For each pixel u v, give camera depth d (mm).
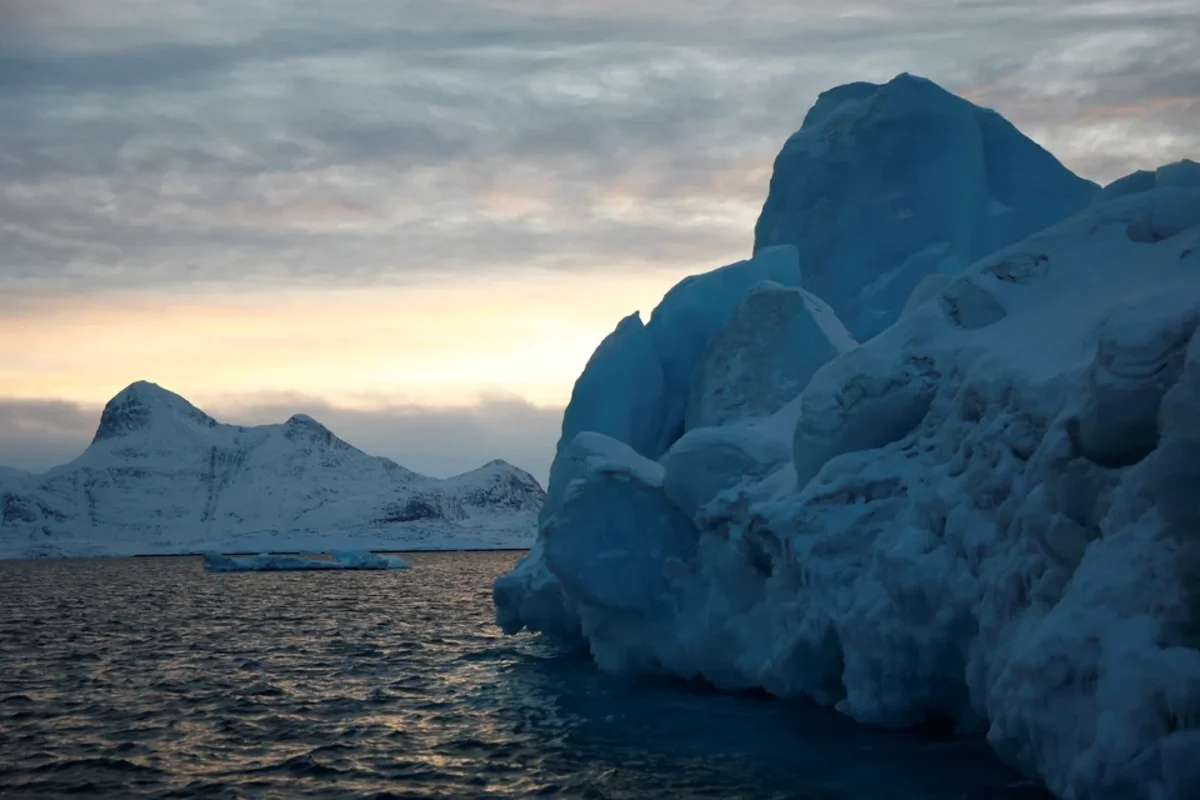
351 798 13273
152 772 14734
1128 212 16141
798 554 16141
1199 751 8789
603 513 20453
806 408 17953
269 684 22797
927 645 13820
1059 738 10062
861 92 33438
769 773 13453
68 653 29312
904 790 12391
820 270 30141
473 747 15844
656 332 29188
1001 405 14086
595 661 23172
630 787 13266
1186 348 10219
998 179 30828
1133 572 9992
